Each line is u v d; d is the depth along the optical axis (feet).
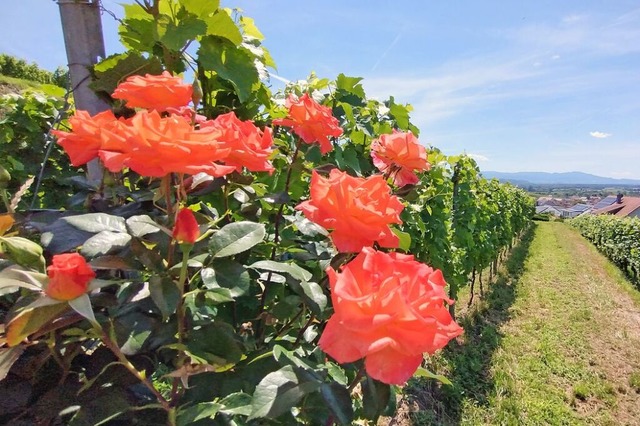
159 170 2.25
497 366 15.61
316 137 4.08
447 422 11.77
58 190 7.21
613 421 13.05
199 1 4.28
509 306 25.05
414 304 2.18
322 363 3.42
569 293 30.27
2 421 2.56
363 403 2.71
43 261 2.31
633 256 41.32
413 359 2.15
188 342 2.71
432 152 12.88
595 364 17.61
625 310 27.30
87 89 4.25
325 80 7.52
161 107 2.77
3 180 3.11
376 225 2.75
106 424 2.66
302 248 3.75
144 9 4.28
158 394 2.50
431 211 13.24
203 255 2.64
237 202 4.32
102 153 2.23
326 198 2.79
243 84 4.71
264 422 2.93
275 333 3.96
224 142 2.55
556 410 13.19
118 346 2.41
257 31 5.83
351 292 2.19
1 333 2.35
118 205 3.47
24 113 9.78
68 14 4.11
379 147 4.55
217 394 2.85
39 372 2.70
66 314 2.29
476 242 23.07
